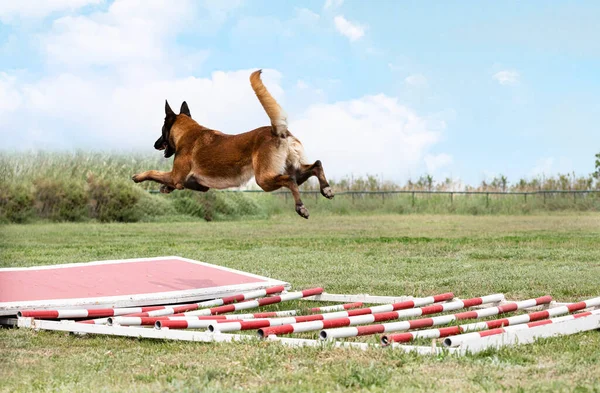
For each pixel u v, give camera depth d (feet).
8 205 63.57
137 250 40.93
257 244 44.50
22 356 15.12
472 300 20.22
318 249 41.14
